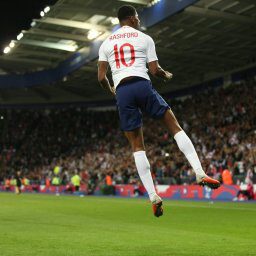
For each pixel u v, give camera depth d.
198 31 39.31
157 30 40.41
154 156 46.84
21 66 57.97
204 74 57.00
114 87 7.00
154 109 6.54
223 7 34.50
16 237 10.77
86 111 70.69
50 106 74.06
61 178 56.50
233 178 34.62
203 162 38.84
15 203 30.06
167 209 23.67
